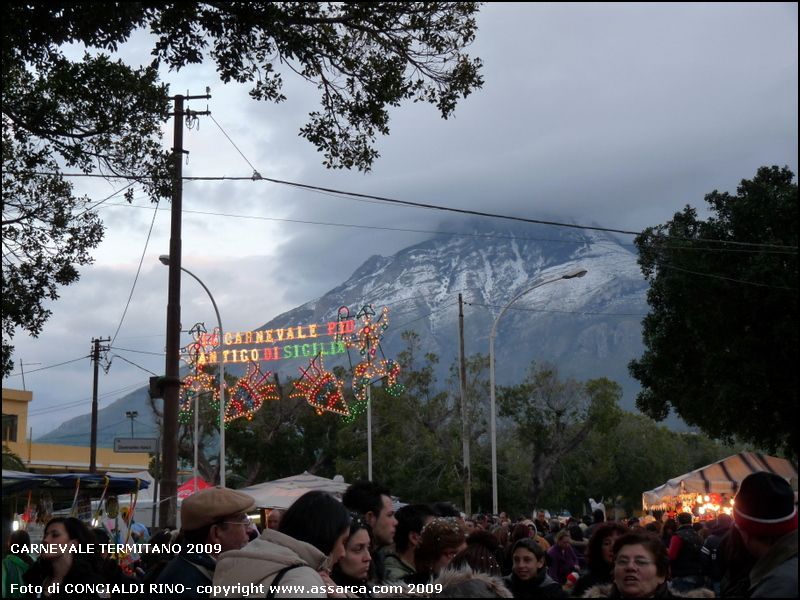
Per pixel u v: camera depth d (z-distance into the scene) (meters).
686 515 14.91
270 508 16.92
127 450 22.70
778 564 5.27
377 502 8.20
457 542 7.82
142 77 14.03
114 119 14.02
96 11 10.68
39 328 15.40
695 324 34.25
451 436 69.31
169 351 23.41
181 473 69.50
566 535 14.38
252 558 5.84
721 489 22.48
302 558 5.98
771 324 32.97
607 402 70.12
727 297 33.81
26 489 12.30
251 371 55.03
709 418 35.22
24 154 14.66
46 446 60.38
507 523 25.61
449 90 12.66
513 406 71.25
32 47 12.27
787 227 33.78
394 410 68.62
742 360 33.38
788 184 34.94
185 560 6.75
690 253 34.44
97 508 15.62
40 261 15.34
